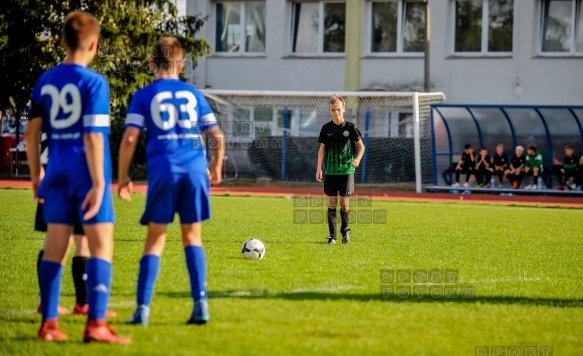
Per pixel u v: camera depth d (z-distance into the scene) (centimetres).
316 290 2927
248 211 6506
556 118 9438
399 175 10600
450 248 4325
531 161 9194
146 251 2361
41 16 9444
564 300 2875
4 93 9781
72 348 2064
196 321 2331
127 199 2400
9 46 9406
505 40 11119
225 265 3519
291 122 10894
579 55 10744
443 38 11231
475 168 9444
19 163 11325
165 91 2353
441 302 2761
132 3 9738
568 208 7638
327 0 11900
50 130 2189
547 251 4309
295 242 4453
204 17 11175
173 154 2328
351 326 2352
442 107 9512
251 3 12175
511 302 2803
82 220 2161
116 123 10131
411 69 11412
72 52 2205
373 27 11712
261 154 10825
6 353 2019
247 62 12075
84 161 2164
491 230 5388
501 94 11038
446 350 2109
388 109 10425
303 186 10206
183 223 2361
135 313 2342
